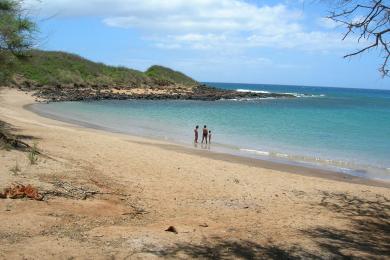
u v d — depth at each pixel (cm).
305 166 2020
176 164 1584
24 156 1250
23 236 648
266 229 834
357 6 742
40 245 615
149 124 3688
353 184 1541
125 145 1981
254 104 7344
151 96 7338
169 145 2414
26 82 6550
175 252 632
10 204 793
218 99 8312
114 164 1424
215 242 709
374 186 1596
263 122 4344
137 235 698
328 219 965
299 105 7550
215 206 1026
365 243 779
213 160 1844
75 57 8688
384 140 3244
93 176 1169
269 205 1084
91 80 7975
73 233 686
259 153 2367
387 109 6975
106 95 6744
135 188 1121
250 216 948
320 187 1397
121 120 3878
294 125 4172
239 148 2534
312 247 724
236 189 1249
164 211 934
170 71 10756
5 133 1614
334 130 3866
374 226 927
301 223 906
